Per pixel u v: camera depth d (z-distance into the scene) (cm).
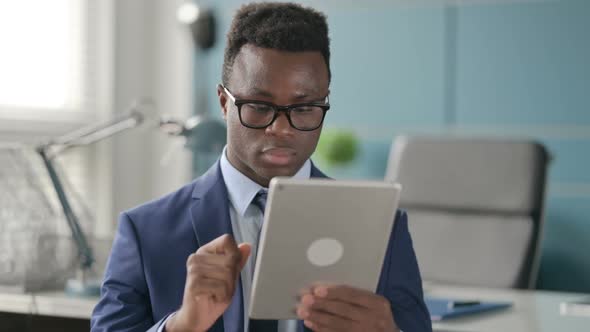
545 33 330
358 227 102
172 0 382
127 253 120
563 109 328
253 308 104
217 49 374
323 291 103
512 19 335
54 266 192
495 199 236
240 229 121
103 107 360
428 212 245
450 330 155
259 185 121
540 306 183
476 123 341
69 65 347
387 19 354
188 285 102
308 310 103
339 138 346
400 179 251
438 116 347
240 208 121
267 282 102
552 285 329
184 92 380
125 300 118
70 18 348
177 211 122
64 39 346
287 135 111
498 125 338
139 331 116
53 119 338
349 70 361
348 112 361
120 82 368
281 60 111
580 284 326
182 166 377
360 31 359
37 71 334
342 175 360
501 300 191
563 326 160
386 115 355
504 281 225
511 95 336
